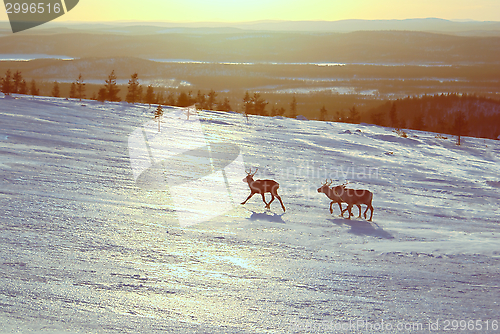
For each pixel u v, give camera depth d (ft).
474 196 94.43
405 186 100.83
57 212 46.96
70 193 58.39
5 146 92.43
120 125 172.55
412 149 203.21
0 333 18.43
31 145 99.25
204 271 31.71
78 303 23.09
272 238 44.98
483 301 27.99
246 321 22.61
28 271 27.66
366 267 35.88
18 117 152.76
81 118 180.75
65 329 19.63
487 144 264.72
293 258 37.50
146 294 25.58
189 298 25.53
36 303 22.47
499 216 72.90
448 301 27.78
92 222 44.45
